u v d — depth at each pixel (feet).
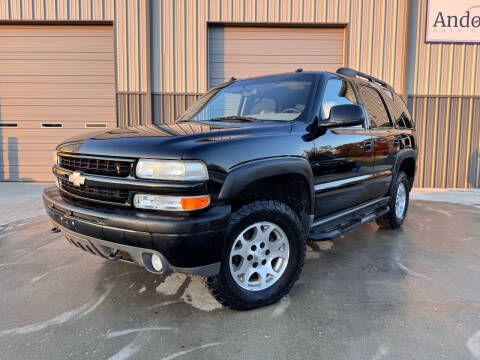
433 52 23.95
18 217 14.76
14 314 6.86
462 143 24.59
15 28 24.04
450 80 24.14
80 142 7.16
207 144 6.04
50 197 7.40
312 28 24.47
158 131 6.98
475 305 7.25
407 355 5.57
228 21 23.66
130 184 5.92
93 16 23.26
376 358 5.51
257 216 6.66
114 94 24.68
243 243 6.74
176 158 5.72
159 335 6.15
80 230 6.44
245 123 8.04
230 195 6.01
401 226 13.85
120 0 23.07
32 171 25.25
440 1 23.40
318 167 7.98
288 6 23.70
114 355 5.57
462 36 23.76
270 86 9.55
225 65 24.56
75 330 6.30
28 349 5.73
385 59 24.20
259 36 24.45
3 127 24.86
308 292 7.86
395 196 12.44
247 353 5.64
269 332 6.23
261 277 7.07
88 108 24.79
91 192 6.56
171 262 5.77
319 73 9.22
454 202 19.29
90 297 7.60
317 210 8.30
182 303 7.32
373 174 10.57
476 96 24.22
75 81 24.58
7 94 24.64
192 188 5.66
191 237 5.62
